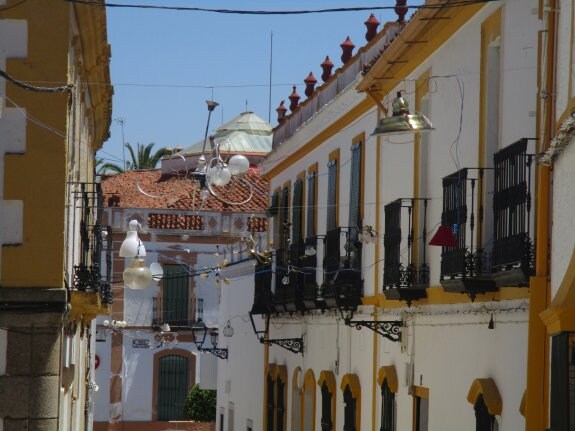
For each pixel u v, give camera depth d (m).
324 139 32.62
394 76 25.36
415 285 22.53
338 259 29.22
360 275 28.22
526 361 16.66
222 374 48.84
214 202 56.91
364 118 28.17
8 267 18.39
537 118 16.23
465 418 19.62
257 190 57.22
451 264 19.09
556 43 14.82
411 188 24.05
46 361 18.27
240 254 46.28
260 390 40.69
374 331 24.69
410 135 24.20
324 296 29.91
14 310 18.20
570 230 13.41
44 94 18.58
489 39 19.17
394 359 24.98
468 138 20.20
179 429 56.62
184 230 56.47
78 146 22.75
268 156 40.19
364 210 28.06
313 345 33.28
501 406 17.81
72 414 25.52
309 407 33.56
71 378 23.36
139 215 56.16
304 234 34.97
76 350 26.38
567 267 13.51
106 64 26.16
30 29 18.61
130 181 60.47
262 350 40.56
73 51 20.23
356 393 27.95
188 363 57.06
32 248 18.47
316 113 31.88
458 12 20.45
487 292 18.47
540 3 16.62
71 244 21.36
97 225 24.83
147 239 56.19
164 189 58.91
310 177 34.19
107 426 56.28
